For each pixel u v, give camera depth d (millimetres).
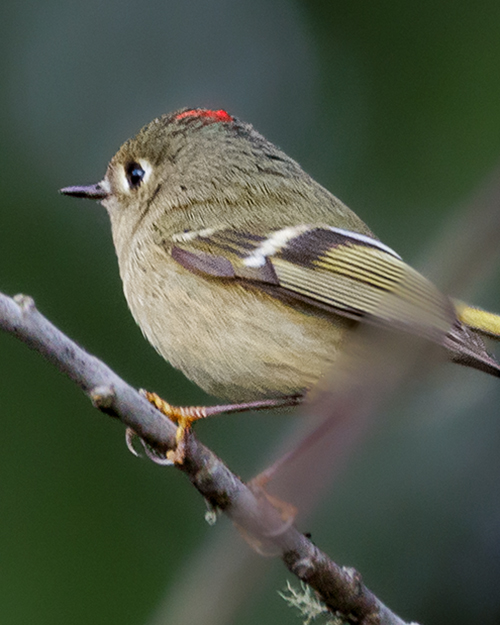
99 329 9156
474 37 9500
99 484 8453
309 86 10359
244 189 7566
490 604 8555
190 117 8070
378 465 8883
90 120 10414
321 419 5234
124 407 5180
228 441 9086
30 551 8203
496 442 8688
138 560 8242
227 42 10812
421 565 8711
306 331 6684
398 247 9250
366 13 10164
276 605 8297
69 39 10641
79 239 9398
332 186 9773
